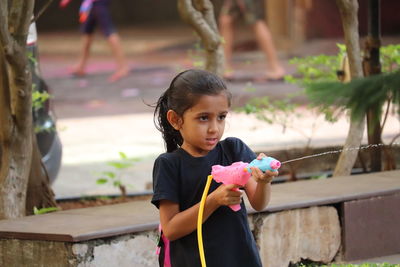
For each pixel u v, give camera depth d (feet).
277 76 87.25
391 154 38.11
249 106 41.24
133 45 129.29
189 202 19.27
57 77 99.55
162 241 19.98
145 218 27.35
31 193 32.63
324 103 16.42
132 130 64.13
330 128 57.98
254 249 19.45
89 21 98.07
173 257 19.58
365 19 107.86
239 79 88.53
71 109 76.48
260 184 18.44
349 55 35.29
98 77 98.07
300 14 111.45
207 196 18.48
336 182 33.12
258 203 18.72
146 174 48.83
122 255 25.94
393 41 112.88
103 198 39.68
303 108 61.21
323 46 110.83
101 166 51.06
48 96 36.09
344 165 35.76
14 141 29.81
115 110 75.05
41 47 135.44
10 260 26.48
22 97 29.12
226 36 89.10
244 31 128.26
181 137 20.16
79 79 96.94
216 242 19.04
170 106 19.22
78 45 135.03
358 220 30.35
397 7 121.60
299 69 41.65
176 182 19.22
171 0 164.14
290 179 40.96
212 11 36.32
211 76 18.74
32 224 27.09
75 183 46.78
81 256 25.00
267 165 17.67
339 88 16.37
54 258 25.38
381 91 15.99
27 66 28.96
